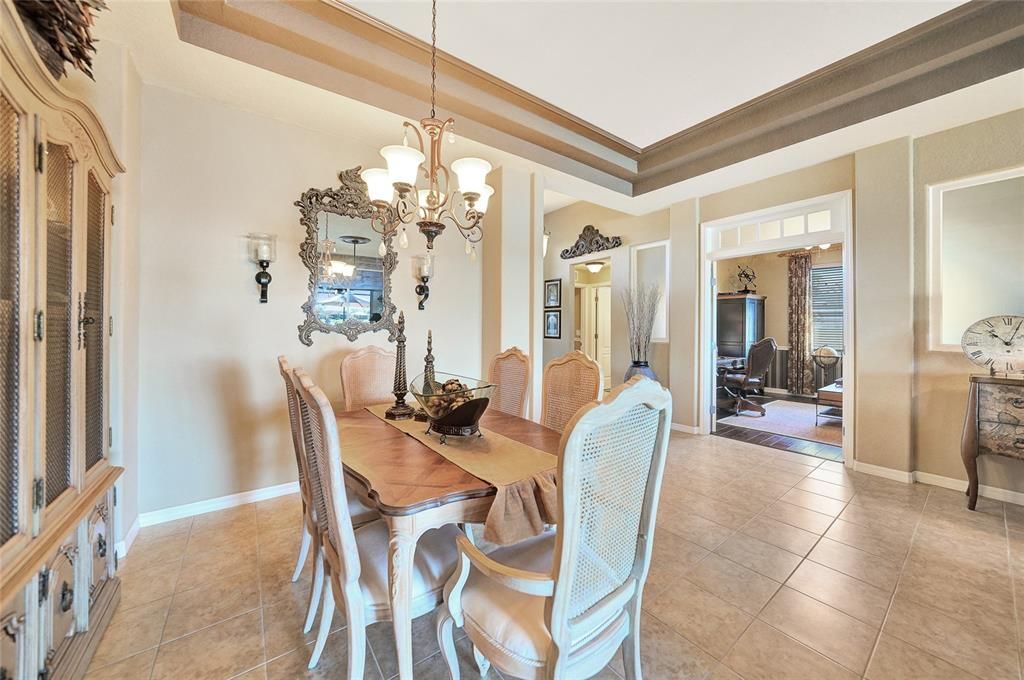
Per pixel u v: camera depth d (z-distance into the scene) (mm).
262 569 2006
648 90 2885
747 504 2738
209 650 1496
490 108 2994
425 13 2180
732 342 6254
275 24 2141
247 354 2717
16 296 1041
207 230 2566
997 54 2303
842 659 1450
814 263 6578
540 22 2223
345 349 3117
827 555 2115
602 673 1413
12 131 1014
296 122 2852
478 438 1831
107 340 1690
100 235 1647
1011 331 2594
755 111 3215
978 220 2869
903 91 2639
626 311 4969
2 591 935
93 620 1487
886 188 3133
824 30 2270
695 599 1778
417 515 1194
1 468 1001
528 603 1129
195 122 2523
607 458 976
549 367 2371
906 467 3078
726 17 2172
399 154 1654
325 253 2598
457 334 3738
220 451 2643
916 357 3082
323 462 1212
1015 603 1727
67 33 1242
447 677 1397
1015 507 2652
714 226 4406
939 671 1393
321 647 1412
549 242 6488
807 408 5930
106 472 1628
